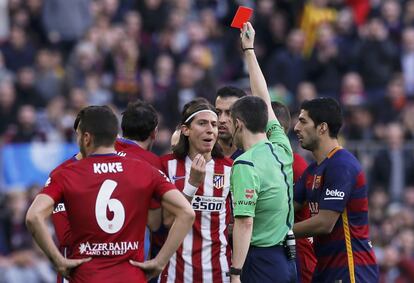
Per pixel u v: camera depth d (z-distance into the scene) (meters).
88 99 59.88
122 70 61.88
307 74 64.31
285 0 69.06
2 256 50.56
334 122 29.61
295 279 28.95
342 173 29.28
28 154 52.38
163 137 54.47
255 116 28.67
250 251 28.56
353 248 29.42
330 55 64.56
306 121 29.75
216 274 29.56
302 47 65.44
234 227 27.94
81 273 25.75
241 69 66.44
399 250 52.72
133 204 26.06
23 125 54.34
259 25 68.25
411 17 69.31
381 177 55.28
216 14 70.62
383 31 67.50
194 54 63.94
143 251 26.31
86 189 25.91
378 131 57.28
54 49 65.00
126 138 29.86
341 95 63.66
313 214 29.92
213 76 62.81
